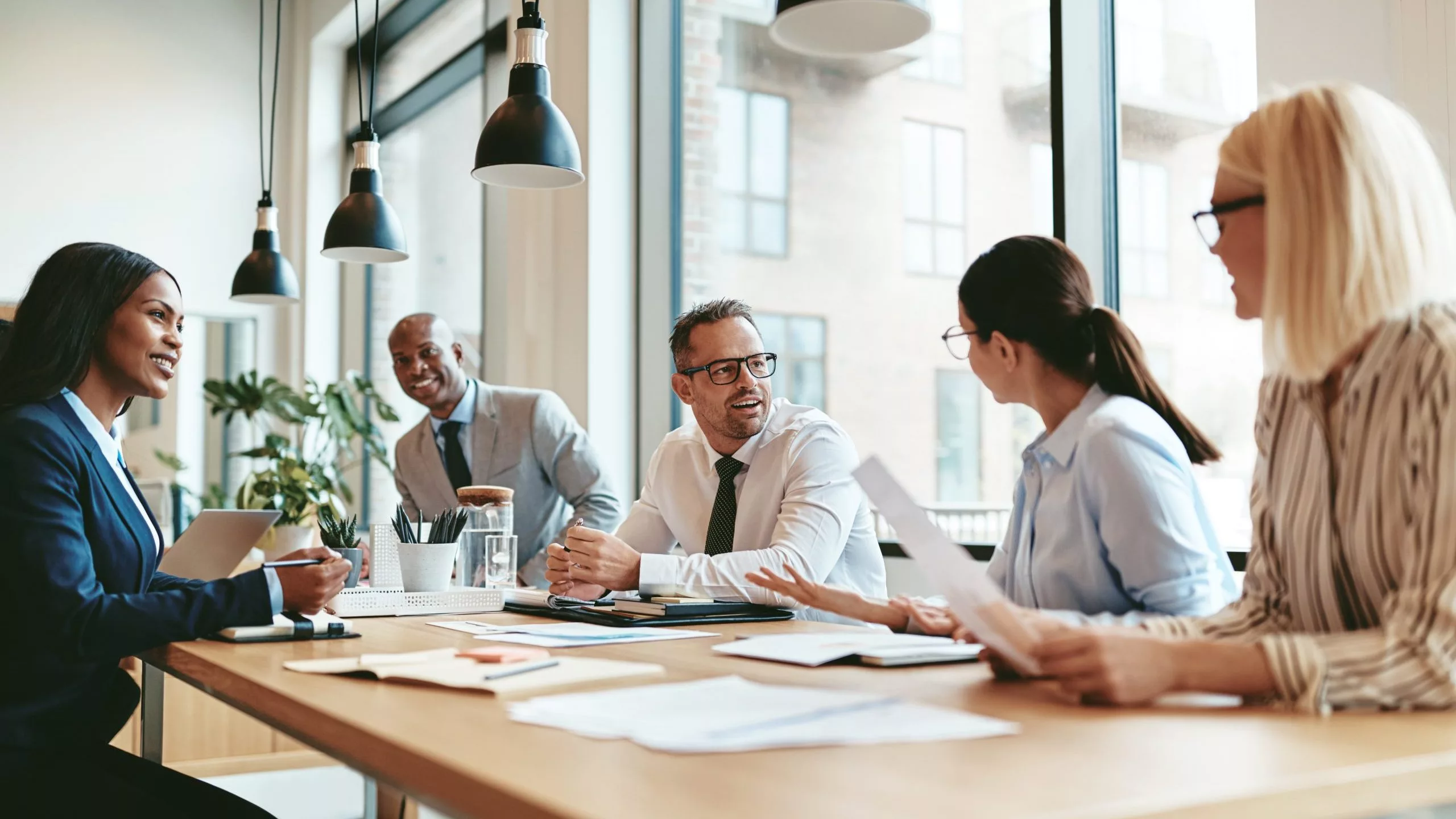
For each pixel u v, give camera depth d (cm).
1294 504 131
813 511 243
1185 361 283
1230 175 126
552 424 380
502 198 544
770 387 264
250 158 685
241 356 680
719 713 112
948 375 350
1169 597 159
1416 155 117
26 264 623
